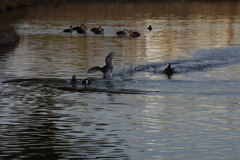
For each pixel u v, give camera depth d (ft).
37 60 84.28
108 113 47.57
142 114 47.21
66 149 37.19
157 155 35.99
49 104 50.98
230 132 41.34
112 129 42.34
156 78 65.10
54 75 68.23
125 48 101.14
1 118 45.57
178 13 203.51
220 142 38.78
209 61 81.20
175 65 76.89
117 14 196.85
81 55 90.84
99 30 131.95
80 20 170.91
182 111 48.24
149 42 111.45
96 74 69.00
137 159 35.19
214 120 45.06
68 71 71.97
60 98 53.78
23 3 240.73
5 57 88.33
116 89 58.44
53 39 118.01
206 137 40.04
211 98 53.67
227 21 167.12
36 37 121.90
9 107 49.62
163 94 55.72
